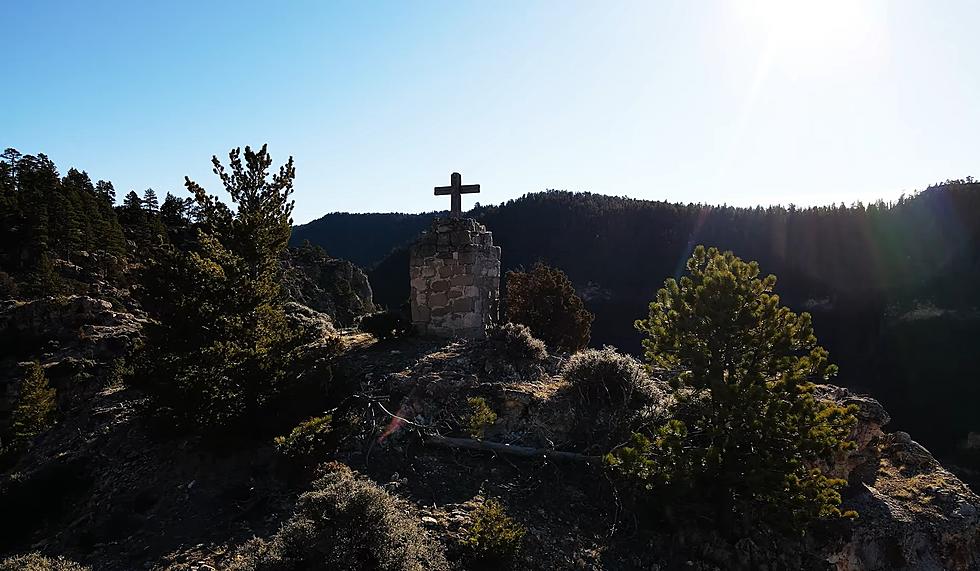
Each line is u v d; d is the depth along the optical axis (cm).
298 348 1516
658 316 1235
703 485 1088
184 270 1391
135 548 966
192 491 1116
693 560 1024
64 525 1125
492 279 1984
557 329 2336
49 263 4859
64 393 3412
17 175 7681
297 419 1270
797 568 1064
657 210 11319
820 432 1020
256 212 1582
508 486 1140
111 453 1350
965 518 1236
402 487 1088
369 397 1355
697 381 1102
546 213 11712
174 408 1226
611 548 1030
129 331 4128
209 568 875
